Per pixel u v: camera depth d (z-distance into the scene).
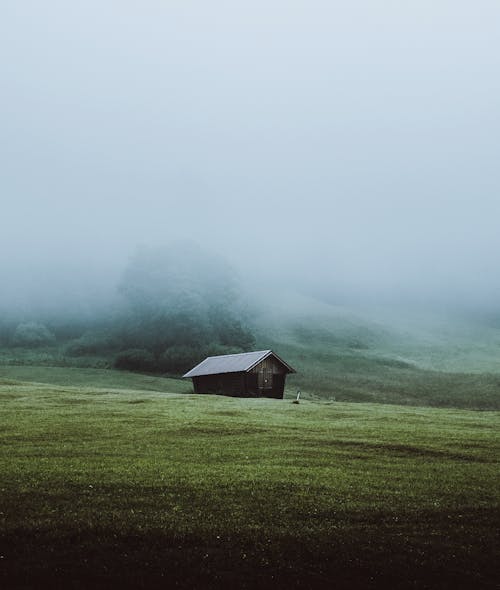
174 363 127.75
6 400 58.09
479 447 34.53
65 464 26.11
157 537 16.30
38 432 36.81
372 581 14.15
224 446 32.84
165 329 137.00
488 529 17.83
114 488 21.56
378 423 47.00
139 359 130.00
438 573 14.61
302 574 14.33
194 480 23.05
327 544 16.11
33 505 19.05
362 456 30.55
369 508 19.61
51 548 15.41
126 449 31.09
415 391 120.62
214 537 16.36
